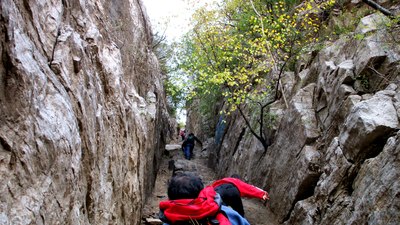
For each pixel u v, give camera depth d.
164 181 15.73
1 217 2.66
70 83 4.46
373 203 5.46
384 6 9.39
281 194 9.13
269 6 12.83
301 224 7.57
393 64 7.32
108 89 6.16
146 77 11.99
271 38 11.20
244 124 13.68
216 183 4.58
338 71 8.32
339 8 11.52
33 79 3.38
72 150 3.91
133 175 7.48
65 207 3.70
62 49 4.49
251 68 11.52
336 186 6.77
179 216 2.32
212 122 20.72
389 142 5.66
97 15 6.87
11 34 3.11
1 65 3.03
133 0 11.14
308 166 7.98
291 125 9.46
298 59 11.58
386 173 5.43
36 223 3.06
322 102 8.91
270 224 9.05
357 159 6.52
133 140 7.66
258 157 11.41
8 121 3.05
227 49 11.29
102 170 5.38
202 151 20.98
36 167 3.23
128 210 7.03
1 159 2.86
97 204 5.09
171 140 29.84
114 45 7.10
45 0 4.53
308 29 11.48
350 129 6.74
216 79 10.39
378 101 6.57
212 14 11.88
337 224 6.30
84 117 4.62
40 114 3.44
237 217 2.39
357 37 8.09
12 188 2.90
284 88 11.28
